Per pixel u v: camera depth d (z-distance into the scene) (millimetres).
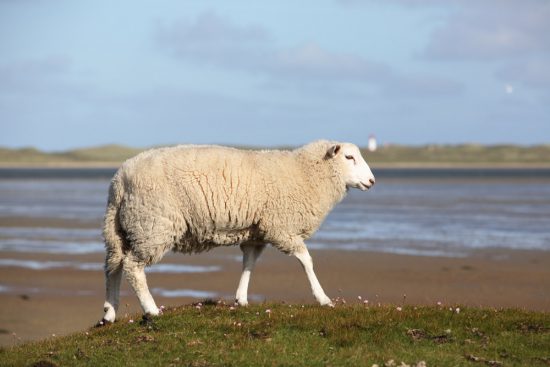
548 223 40156
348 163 11891
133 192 10906
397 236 34438
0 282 23531
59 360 9469
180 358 9055
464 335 9586
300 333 9797
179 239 11188
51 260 28031
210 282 22797
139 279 11031
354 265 25453
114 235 11195
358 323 9977
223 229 11227
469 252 28469
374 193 78500
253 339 9633
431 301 18766
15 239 35062
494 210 50406
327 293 20375
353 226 39656
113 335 10352
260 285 21984
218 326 10234
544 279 22172
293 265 25672
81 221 44375
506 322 9977
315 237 34250
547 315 10336
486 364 8555
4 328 17484
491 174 167000
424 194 75312
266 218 11312
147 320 10641
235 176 11070
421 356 8789
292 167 11555
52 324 17906
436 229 37500
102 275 24641
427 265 25219
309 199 11523
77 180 130250
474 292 20156
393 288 20984
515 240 32312
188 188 10883
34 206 58688
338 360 8727
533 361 8664
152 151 11312
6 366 9492
